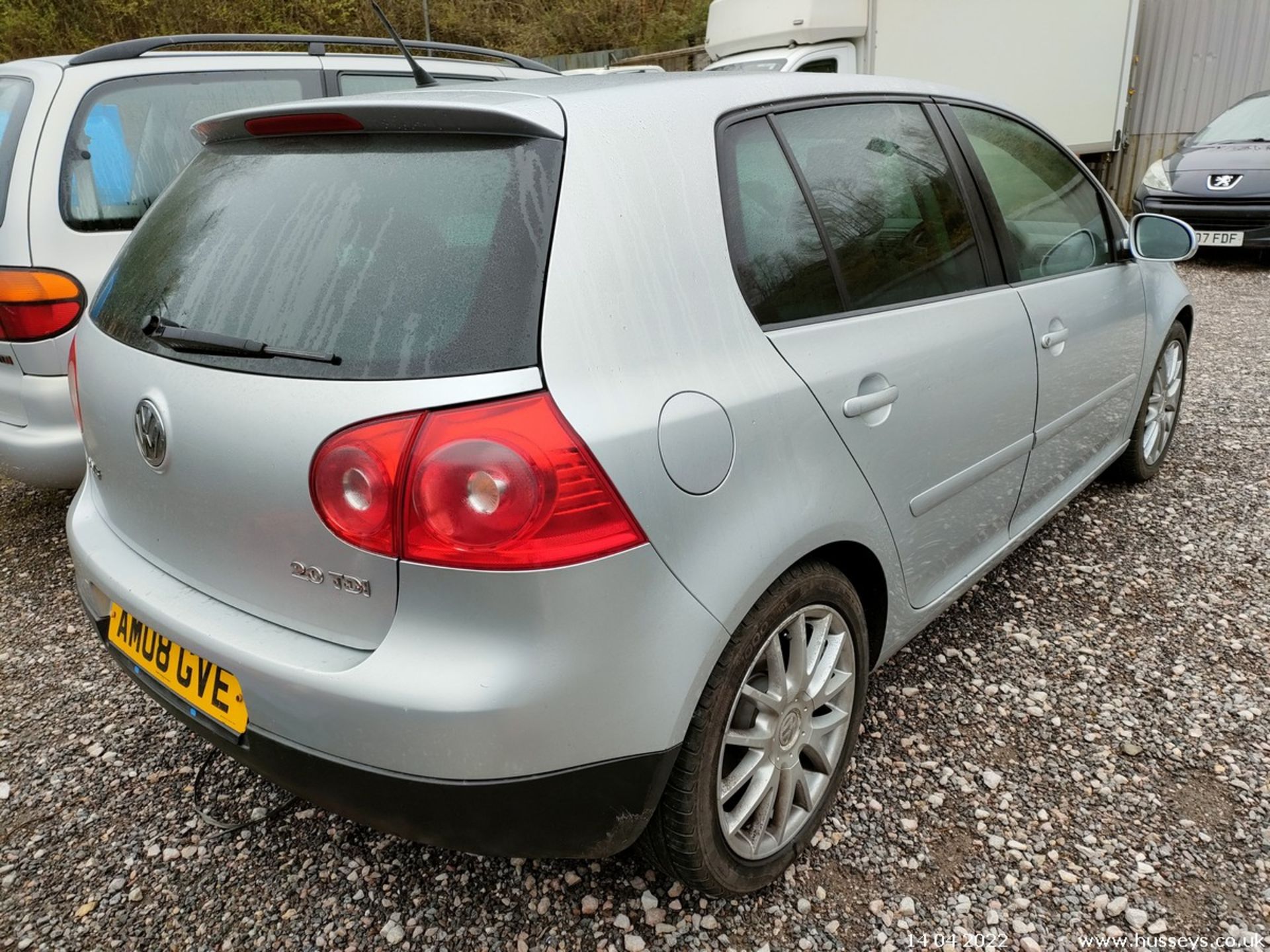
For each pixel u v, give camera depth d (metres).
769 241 1.83
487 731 1.40
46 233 3.16
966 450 2.30
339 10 13.92
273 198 1.75
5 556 3.54
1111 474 3.81
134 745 2.43
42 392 3.13
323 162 1.74
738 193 1.80
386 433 1.38
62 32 12.09
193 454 1.60
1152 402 3.72
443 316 1.44
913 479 2.09
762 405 1.67
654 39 17.19
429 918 1.87
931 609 2.33
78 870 2.02
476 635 1.41
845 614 1.95
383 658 1.43
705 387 1.59
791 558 1.70
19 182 3.16
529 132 1.56
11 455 3.16
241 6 12.94
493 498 1.36
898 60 9.66
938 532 2.27
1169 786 2.15
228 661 1.57
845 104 2.15
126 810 2.19
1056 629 2.81
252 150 1.89
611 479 1.42
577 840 1.57
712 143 1.78
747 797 1.79
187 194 1.96
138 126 3.54
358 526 1.41
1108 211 3.20
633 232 1.58
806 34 9.38
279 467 1.47
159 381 1.68
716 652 1.58
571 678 1.42
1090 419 3.08
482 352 1.40
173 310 1.75
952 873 1.94
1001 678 2.58
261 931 1.85
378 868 2.00
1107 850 1.98
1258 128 8.84
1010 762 2.25
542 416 1.38
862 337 1.95
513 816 1.48
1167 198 8.59
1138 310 3.29
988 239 2.48
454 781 1.43
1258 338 6.09
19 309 3.07
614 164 1.60
